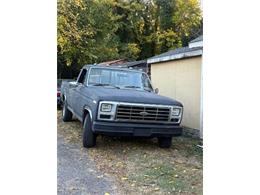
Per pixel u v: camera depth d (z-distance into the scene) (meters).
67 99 8.30
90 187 4.09
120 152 5.89
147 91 6.61
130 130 5.57
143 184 4.29
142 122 5.64
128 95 5.67
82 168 4.87
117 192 3.96
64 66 16.84
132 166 5.08
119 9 21.59
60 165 4.96
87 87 6.34
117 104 5.46
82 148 6.04
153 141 6.93
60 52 15.66
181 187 4.21
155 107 5.66
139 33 22.06
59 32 14.28
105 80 6.64
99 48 18.20
